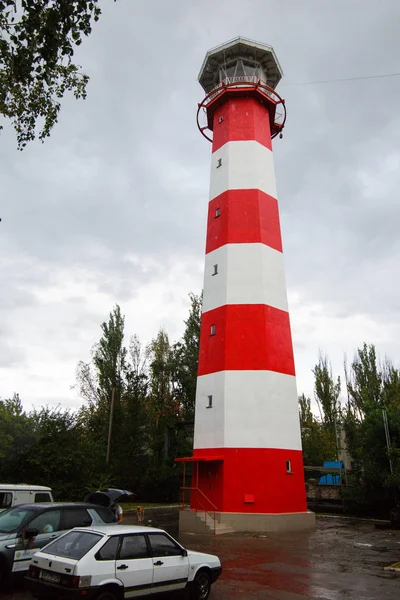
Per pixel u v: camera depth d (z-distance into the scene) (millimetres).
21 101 11664
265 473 21750
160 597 9492
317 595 10281
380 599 10039
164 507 32562
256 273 25188
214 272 26406
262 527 20812
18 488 13914
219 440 22656
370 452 27203
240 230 26281
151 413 40781
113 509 17391
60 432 27188
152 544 8883
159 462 39188
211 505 22062
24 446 25672
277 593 10383
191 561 9398
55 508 10898
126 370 40625
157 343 45281
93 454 29469
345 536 19734
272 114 31203
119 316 42969
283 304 25750
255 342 23797
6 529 10344
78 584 7410
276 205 28172
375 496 26828
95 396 41344
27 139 12125
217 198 28078
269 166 28875
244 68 31875
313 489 32219
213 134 30672
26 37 9352
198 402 24609
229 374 23391
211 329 25266
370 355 46938
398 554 15609
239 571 12664
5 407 28047
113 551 8164
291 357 25016
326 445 47750
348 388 47844
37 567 8125
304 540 18547
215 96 30766
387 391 41562
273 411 22891
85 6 8961
